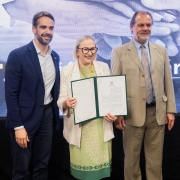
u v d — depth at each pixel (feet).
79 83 5.99
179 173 8.62
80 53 6.19
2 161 8.55
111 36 8.15
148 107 6.89
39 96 6.48
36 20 6.38
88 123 6.23
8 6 7.95
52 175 8.68
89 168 6.24
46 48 6.63
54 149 8.59
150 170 7.35
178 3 8.04
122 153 8.58
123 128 7.12
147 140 7.28
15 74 6.26
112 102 6.21
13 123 6.30
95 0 8.04
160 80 6.84
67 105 5.94
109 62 8.21
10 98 6.26
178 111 8.37
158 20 8.09
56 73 6.81
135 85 6.77
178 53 8.19
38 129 6.81
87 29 8.12
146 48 6.93
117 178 8.70
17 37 8.05
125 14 8.08
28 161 6.68
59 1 8.00
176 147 8.50
